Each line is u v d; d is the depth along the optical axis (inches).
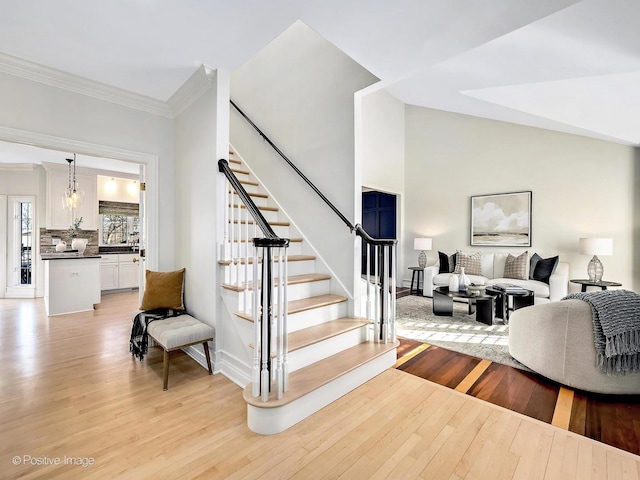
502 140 222.5
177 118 127.7
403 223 272.4
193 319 106.8
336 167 122.0
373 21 73.6
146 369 102.9
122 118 117.1
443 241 251.0
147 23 79.7
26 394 85.7
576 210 193.6
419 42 81.5
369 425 73.2
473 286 164.9
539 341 98.4
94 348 122.4
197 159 112.8
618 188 180.7
